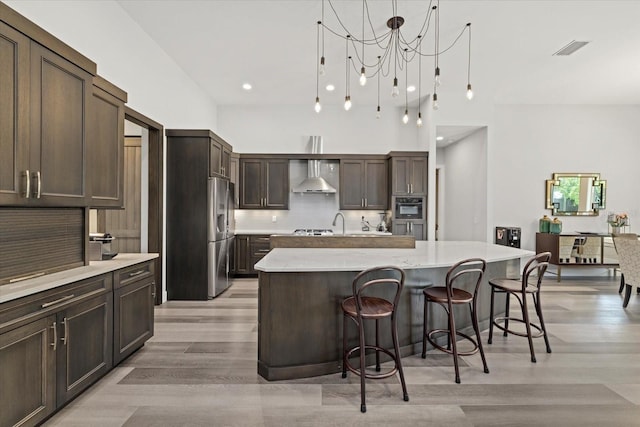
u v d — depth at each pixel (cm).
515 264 398
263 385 245
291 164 670
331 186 668
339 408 216
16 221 193
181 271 467
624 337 340
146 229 440
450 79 538
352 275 268
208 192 464
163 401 222
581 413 213
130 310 275
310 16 365
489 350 308
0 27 171
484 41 418
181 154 463
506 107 656
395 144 678
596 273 653
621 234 598
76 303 213
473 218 661
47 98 201
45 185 200
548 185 654
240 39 416
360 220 666
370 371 267
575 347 315
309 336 258
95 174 247
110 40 336
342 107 676
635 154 659
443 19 369
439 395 232
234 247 605
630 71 505
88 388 237
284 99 640
